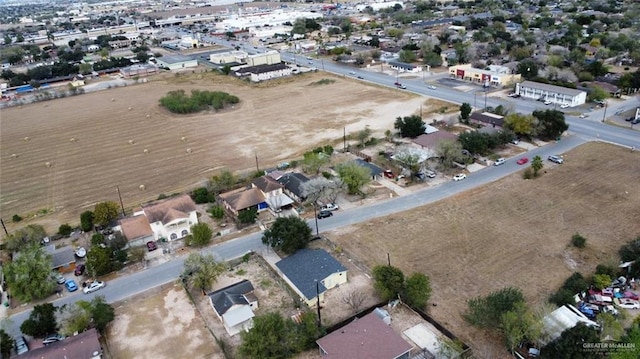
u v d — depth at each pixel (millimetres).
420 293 53719
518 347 48219
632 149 93375
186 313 57594
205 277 60094
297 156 102812
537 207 75625
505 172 88500
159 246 72625
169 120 135000
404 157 87562
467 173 89562
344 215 77688
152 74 195000
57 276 64812
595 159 90625
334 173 90062
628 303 52500
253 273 64375
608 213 72250
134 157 109688
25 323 53750
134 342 53375
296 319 53750
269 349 48188
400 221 74625
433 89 145500
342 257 66250
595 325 48281
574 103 120750
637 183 80250
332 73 177000
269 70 176500
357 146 104750
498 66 153000
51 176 102438
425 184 86562
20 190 96688
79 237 76625
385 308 55500
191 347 52125
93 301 57594
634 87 125812
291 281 59594
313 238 71062
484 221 72812
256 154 105938
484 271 61062
